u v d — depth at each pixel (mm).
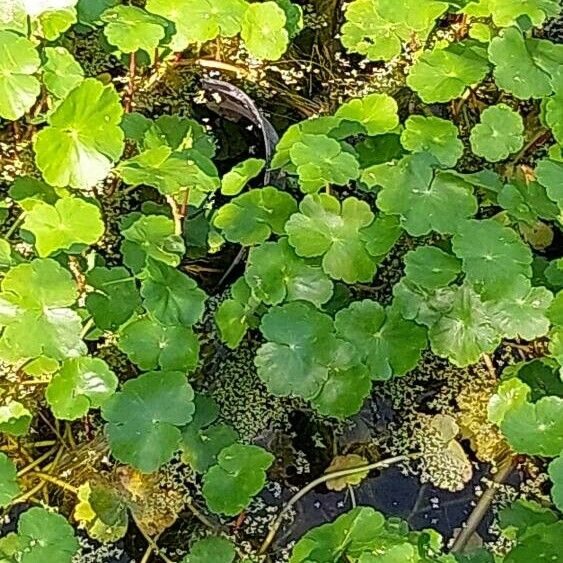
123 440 474
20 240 566
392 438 559
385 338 509
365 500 542
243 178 544
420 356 522
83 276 542
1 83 518
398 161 543
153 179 517
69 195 569
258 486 484
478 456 552
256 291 509
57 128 504
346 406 502
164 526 526
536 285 535
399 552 436
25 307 476
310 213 515
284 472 548
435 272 507
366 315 510
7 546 464
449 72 579
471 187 525
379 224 522
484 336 504
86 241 509
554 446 469
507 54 558
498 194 524
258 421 557
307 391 491
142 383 488
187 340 506
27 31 548
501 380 542
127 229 531
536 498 535
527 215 521
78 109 505
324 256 510
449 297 509
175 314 505
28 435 544
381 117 570
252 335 577
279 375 490
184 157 550
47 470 537
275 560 520
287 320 497
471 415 562
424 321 509
